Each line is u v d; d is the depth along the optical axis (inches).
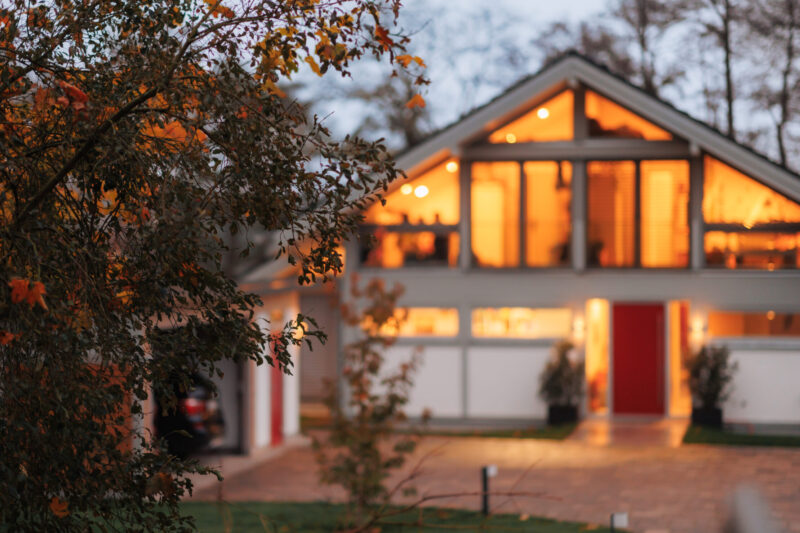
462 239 845.2
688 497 530.0
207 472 145.6
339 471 459.5
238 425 682.2
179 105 137.6
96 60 148.5
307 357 991.0
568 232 835.4
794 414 795.4
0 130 139.2
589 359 850.1
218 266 143.3
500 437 775.1
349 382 486.9
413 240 852.0
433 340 850.1
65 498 138.2
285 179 143.6
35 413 132.6
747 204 805.9
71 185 153.5
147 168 139.3
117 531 145.3
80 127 136.9
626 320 844.0
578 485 570.9
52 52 145.6
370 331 499.8
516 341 841.5
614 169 828.0
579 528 444.1
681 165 816.9
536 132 832.9
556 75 802.2
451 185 848.3
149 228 134.2
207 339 143.9
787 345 798.5
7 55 142.0
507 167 840.3
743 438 736.3
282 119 146.9
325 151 146.9
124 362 135.7
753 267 807.7
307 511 486.0
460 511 489.7
